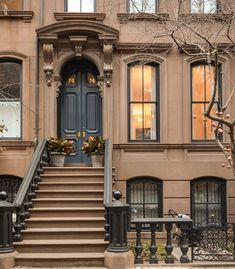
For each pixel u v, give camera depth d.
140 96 14.24
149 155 13.85
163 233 12.88
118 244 9.12
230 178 13.80
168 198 13.69
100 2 14.24
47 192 11.54
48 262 9.30
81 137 14.38
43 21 14.06
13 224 10.38
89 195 11.59
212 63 14.01
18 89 14.13
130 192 13.85
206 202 13.89
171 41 13.95
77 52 13.83
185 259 9.10
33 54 13.98
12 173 13.58
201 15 12.68
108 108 13.79
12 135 14.08
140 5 14.09
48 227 10.55
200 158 13.87
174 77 14.09
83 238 10.20
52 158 13.25
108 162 11.99
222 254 9.36
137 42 13.98
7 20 14.06
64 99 14.48
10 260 9.16
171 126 13.95
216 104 14.05
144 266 8.91
